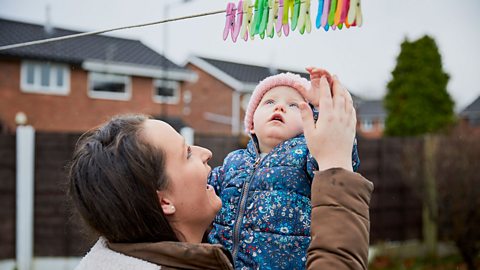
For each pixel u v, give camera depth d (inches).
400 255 238.2
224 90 687.1
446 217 225.9
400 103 631.2
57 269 184.5
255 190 43.4
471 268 222.1
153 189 33.6
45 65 486.6
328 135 33.3
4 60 468.1
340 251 29.6
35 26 524.4
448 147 228.1
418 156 232.7
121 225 33.0
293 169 42.6
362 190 31.7
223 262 32.4
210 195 38.1
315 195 31.9
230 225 44.3
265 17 35.1
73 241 185.6
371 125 967.0
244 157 48.4
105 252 34.2
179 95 575.8
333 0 31.4
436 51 630.5
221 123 687.1
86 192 33.4
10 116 472.7
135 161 33.6
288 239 40.9
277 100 47.3
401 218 241.0
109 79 526.6
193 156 37.6
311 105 46.4
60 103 496.4
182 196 35.2
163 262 32.3
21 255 182.2
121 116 40.2
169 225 34.5
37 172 184.5
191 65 735.1
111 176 33.1
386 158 236.1
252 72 735.1
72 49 516.1
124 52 561.6
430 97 619.5
